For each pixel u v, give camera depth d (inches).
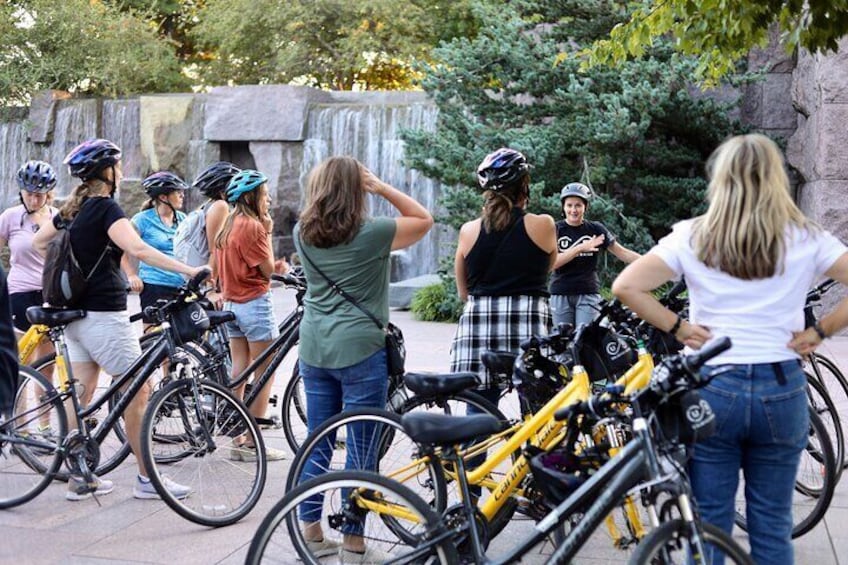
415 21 1069.1
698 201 582.6
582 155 582.6
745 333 129.3
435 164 583.2
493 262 191.9
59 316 213.8
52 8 1034.1
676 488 119.0
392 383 191.8
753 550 133.4
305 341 181.8
